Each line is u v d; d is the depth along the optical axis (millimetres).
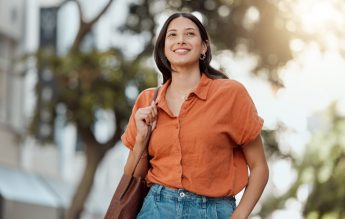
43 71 18906
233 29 17641
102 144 19312
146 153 5301
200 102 5176
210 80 5258
